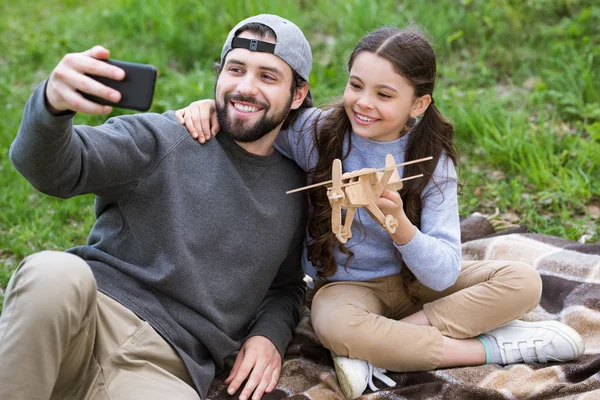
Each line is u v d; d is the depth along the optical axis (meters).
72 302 1.73
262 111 2.15
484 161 3.88
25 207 3.56
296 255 2.47
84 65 1.66
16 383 1.67
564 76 4.38
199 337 2.13
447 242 2.28
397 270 2.43
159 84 4.71
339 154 2.35
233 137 2.16
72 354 1.86
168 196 2.06
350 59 2.30
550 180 3.57
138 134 2.05
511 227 3.23
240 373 2.21
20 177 3.82
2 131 4.28
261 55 2.13
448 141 2.38
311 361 2.41
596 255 2.83
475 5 5.14
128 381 1.92
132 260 2.11
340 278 2.42
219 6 5.59
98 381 1.92
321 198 2.34
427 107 2.34
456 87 4.52
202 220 2.11
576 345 2.31
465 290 2.34
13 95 4.76
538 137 3.93
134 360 1.97
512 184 3.58
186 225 2.09
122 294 2.06
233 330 2.24
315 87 4.51
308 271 2.48
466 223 3.23
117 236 2.12
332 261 2.37
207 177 2.13
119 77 1.68
